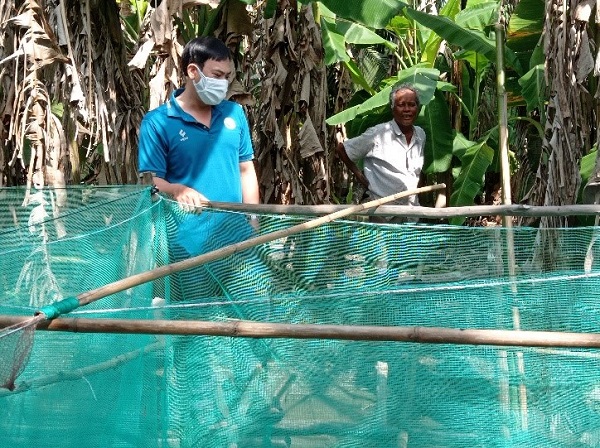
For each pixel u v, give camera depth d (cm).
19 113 555
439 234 390
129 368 301
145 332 273
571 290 326
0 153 598
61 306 271
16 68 547
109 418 296
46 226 400
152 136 441
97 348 297
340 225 390
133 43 817
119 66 640
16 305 330
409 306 316
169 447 302
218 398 300
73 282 355
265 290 386
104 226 399
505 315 320
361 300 315
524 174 819
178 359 304
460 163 838
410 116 661
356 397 290
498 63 640
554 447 282
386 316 315
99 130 596
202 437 300
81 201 473
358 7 682
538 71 682
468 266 392
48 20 574
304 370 294
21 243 389
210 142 445
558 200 543
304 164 689
